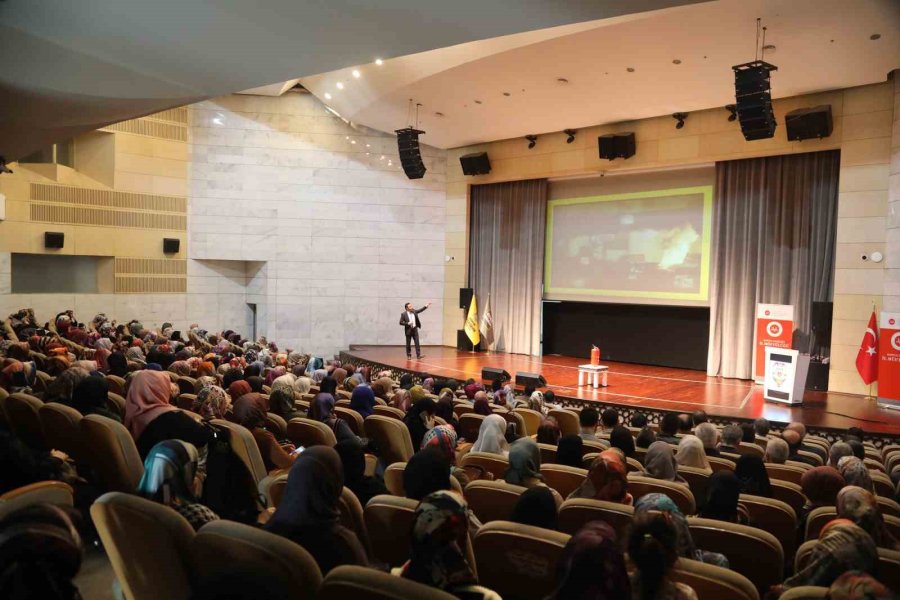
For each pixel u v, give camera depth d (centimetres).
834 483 383
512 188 1836
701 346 1562
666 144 1509
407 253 1934
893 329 1108
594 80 1280
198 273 1828
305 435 470
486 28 482
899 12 941
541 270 1781
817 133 1258
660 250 1591
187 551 214
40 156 1623
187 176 1802
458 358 1683
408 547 283
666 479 420
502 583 257
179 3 484
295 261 1872
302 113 1869
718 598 225
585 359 1725
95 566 343
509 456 381
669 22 1000
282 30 508
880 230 1218
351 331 1909
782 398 1126
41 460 357
